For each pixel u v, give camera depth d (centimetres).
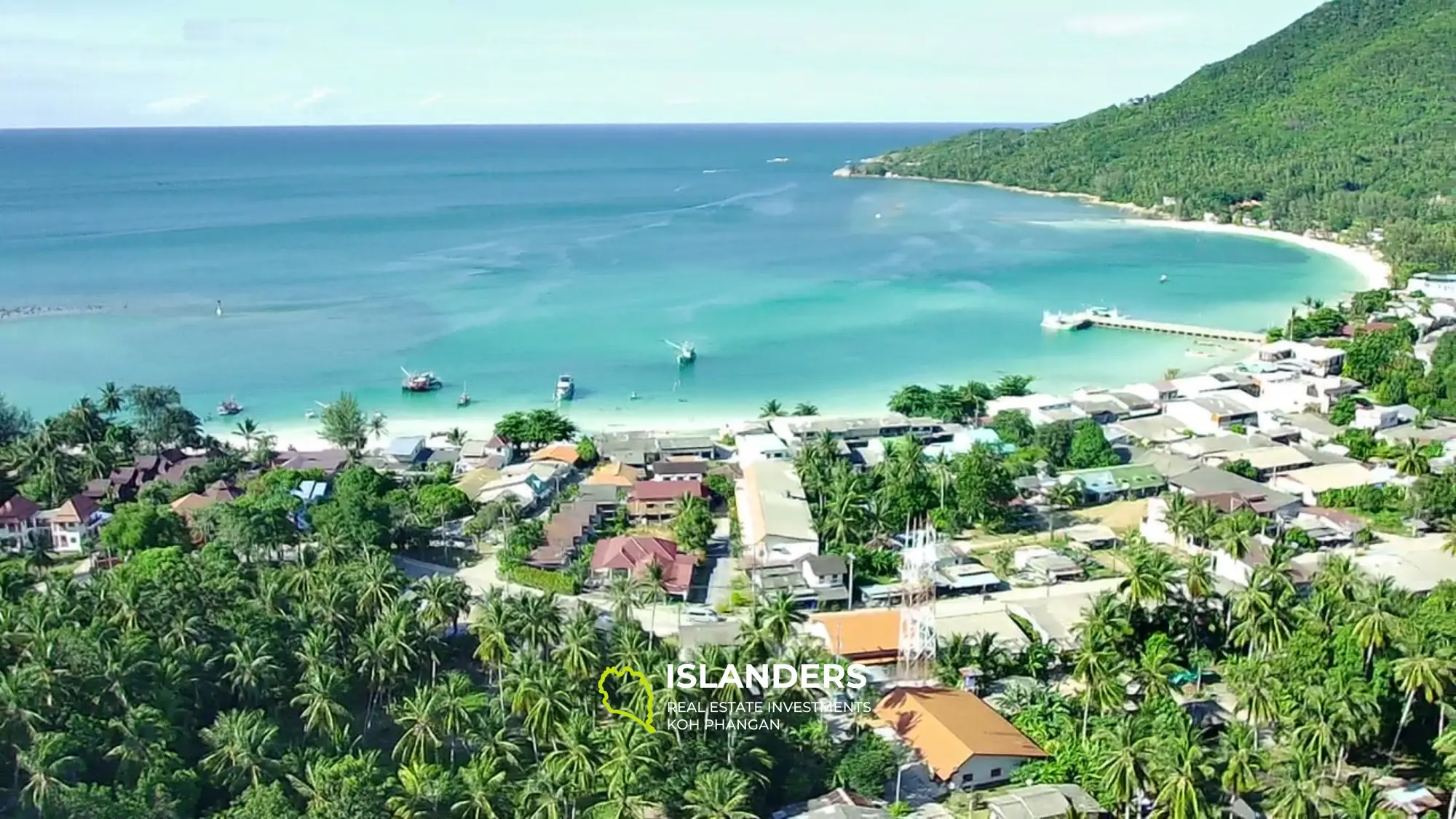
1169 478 17038
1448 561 13612
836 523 14575
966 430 19662
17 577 12475
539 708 9281
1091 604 12800
